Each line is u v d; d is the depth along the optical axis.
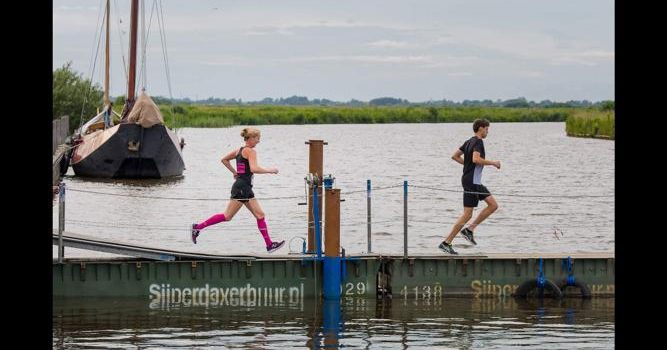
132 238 27.03
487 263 19.05
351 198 38.47
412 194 40.22
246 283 18.73
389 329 16.27
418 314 17.48
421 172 58.28
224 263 18.66
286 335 15.80
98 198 39.34
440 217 32.12
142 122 51.34
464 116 194.88
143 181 51.16
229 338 15.58
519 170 58.81
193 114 144.25
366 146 96.19
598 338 15.64
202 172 58.59
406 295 19.00
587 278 19.16
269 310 17.78
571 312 17.73
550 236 27.56
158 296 18.58
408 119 191.00
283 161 70.69
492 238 27.11
